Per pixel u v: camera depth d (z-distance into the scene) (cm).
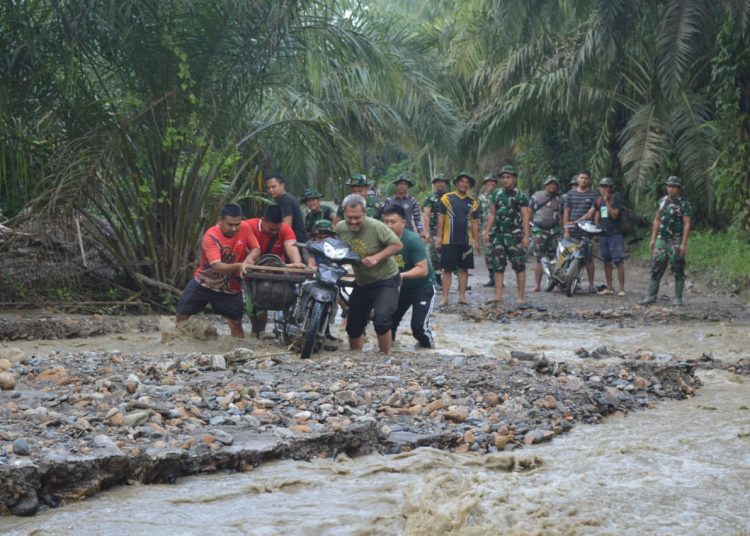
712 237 1964
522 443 607
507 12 1897
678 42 1725
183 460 527
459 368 784
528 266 2173
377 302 891
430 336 981
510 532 444
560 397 701
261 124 1430
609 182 1545
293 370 770
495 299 1408
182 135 1269
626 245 2298
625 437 625
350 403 661
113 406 609
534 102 2305
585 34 2245
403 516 466
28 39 1191
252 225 948
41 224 1154
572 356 966
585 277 1883
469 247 1389
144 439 547
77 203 1173
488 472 547
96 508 473
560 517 466
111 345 983
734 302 1459
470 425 632
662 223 1393
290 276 898
